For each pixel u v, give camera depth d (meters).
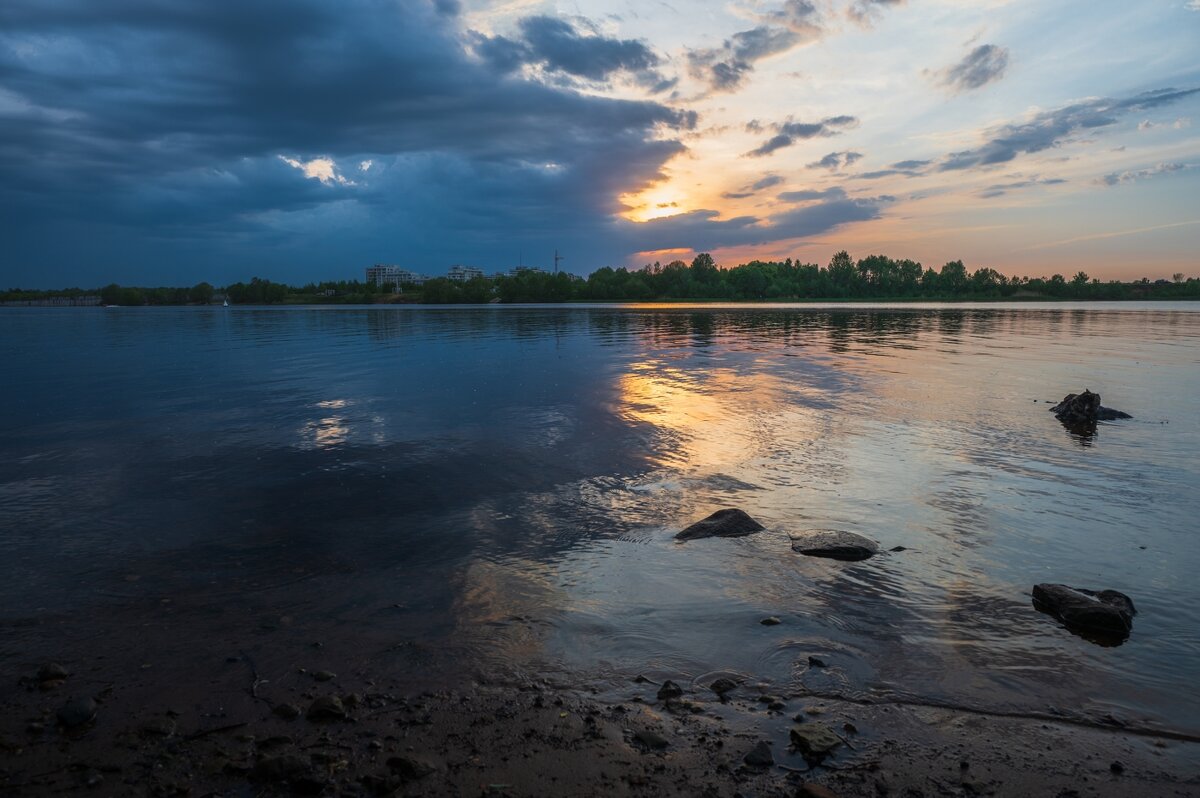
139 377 19.75
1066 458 9.44
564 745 3.57
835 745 3.51
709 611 5.11
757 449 10.00
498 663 4.40
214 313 100.06
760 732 3.69
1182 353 24.41
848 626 4.87
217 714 3.88
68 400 15.36
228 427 12.03
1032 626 4.87
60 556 6.24
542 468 9.07
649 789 3.22
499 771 3.35
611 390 15.82
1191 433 10.98
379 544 6.47
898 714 3.85
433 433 11.30
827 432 11.10
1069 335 34.75
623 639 4.70
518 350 27.56
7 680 4.23
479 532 6.77
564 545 6.42
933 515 7.18
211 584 5.62
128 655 4.52
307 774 3.33
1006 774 3.34
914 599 5.30
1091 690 4.09
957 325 45.16
